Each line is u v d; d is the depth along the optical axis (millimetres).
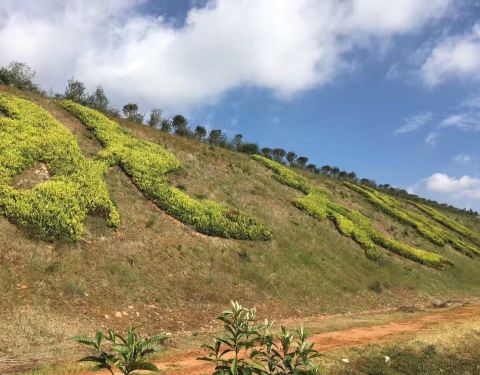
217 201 32969
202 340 16969
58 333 15289
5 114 27562
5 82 33969
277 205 39188
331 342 17375
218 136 49281
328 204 45500
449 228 72812
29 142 25078
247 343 5434
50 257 19266
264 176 44000
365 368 13188
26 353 13359
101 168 27234
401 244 47406
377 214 55781
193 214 28516
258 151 53531
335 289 30828
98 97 38719
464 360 16312
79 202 22859
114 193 26500
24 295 16656
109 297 19000
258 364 5543
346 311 27969
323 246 36594
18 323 15023
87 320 16938
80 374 11227
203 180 35062
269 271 28359
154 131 39500
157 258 23344
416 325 23547
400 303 33781
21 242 19078
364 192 60875
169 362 13055
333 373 12188
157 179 29547
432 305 34688
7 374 10891
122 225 24250
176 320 19781
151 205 27766
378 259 40469
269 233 32125
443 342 17984
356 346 15906
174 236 26062
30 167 23875
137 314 18844
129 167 29203
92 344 4711
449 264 50844
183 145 39719
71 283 18266
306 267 31594
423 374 13531
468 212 107375
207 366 12617
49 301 17000
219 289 23969
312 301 27656
